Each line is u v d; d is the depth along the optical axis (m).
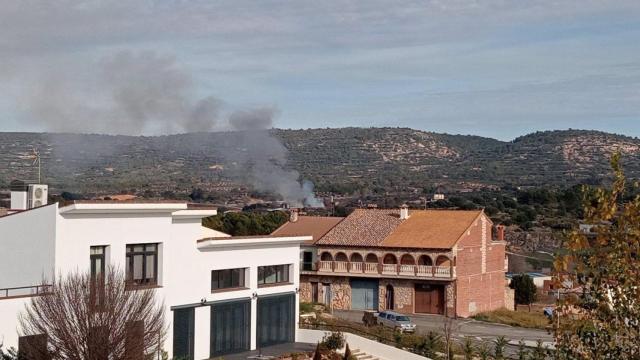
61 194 118.25
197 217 42.78
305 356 44.78
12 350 32.03
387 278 73.38
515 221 130.00
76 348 30.81
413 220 77.00
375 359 47.94
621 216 16.61
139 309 32.66
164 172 179.75
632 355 16.53
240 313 45.56
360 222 78.12
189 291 42.41
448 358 49.81
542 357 26.39
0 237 36.78
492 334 63.59
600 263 16.78
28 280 36.03
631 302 16.48
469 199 155.12
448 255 71.75
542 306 82.69
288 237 48.41
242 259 45.59
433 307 72.25
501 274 79.81
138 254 39.22
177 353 41.59
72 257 36.00
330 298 75.62
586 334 17.02
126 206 37.81
